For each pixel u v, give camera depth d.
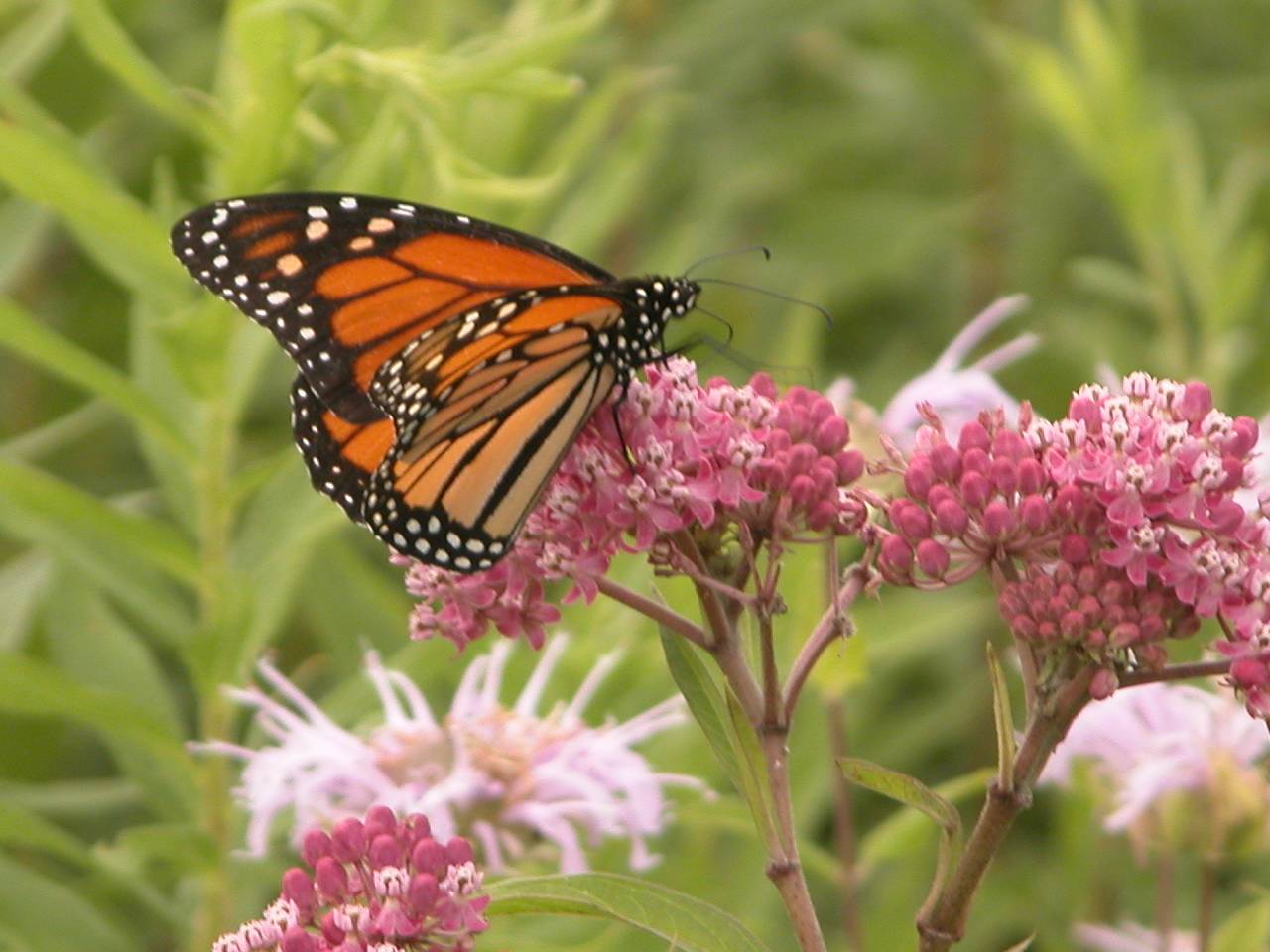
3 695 0.45
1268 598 0.35
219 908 0.46
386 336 0.39
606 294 0.37
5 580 0.51
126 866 0.46
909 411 0.48
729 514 0.36
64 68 0.56
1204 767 0.45
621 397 0.36
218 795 0.47
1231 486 0.36
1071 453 0.36
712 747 0.36
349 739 0.44
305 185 0.51
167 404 0.49
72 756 0.58
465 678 0.45
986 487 0.36
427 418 0.37
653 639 0.49
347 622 0.50
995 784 0.36
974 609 0.55
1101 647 0.35
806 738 0.49
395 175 0.47
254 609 0.47
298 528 0.47
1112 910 0.53
